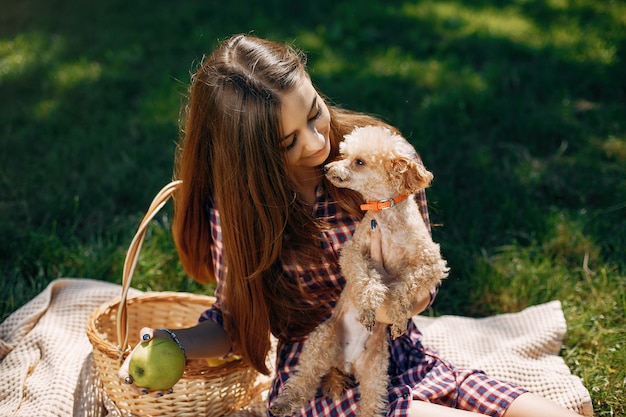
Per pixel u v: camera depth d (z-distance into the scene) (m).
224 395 1.34
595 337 1.61
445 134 2.46
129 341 1.54
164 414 1.32
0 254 1.87
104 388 1.37
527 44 3.24
